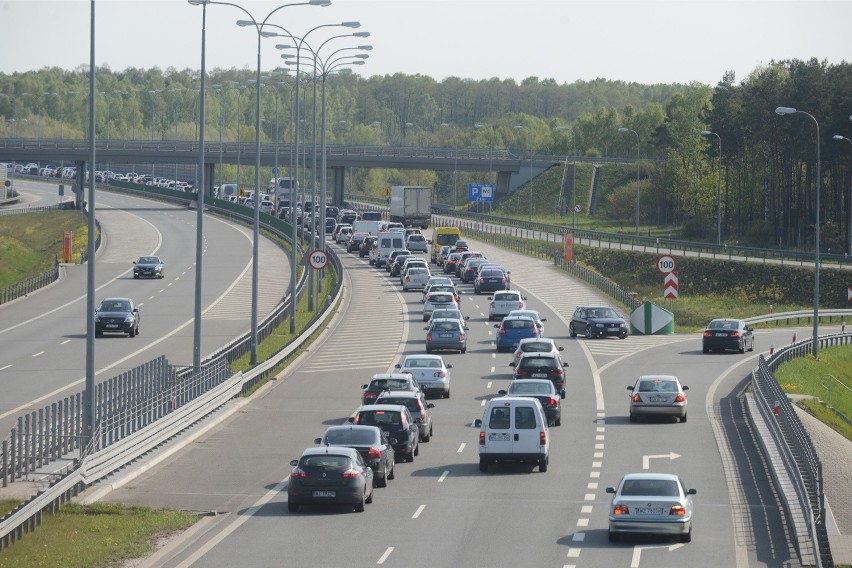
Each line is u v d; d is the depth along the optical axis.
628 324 195.38
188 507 80.69
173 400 107.69
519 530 73.38
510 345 165.50
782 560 66.25
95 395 99.00
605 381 141.75
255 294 146.62
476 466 95.94
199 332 126.62
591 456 99.44
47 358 154.88
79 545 67.50
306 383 140.25
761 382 131.00
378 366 152.38
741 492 85.69
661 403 114.38
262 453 100.50
